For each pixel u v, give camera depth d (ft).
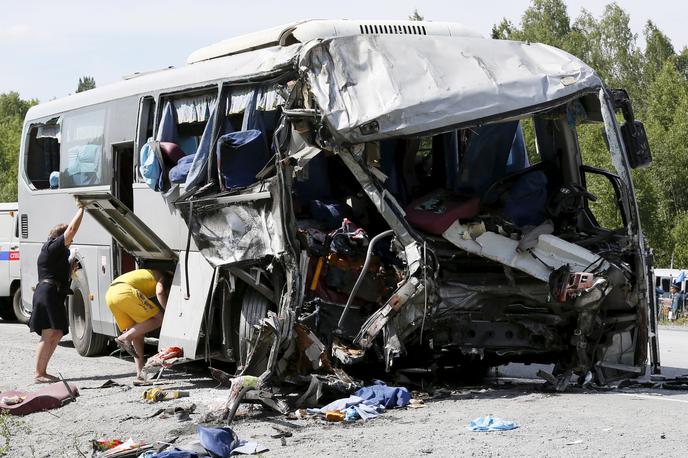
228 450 23.30
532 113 31.96
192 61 41.45
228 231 33.60
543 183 34.60
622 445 22.68
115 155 44.50
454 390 32.94
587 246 33.17
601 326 32.19
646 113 210.18
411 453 22.45
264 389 28.60
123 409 30.17
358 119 30.60
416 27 37.76
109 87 46.16
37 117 53.21
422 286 30.78
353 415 27.37
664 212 160.04
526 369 39.99
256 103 34.65
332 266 32.04
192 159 36.78
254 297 34.24
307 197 34.55
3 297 70.64
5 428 27.27
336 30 36.06
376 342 31.83
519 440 23.43
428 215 32.09
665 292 85.56
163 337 37.40
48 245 37.68
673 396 30.73
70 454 24.79
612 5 272.92
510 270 32.17
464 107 31.17
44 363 37.45
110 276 44.19
